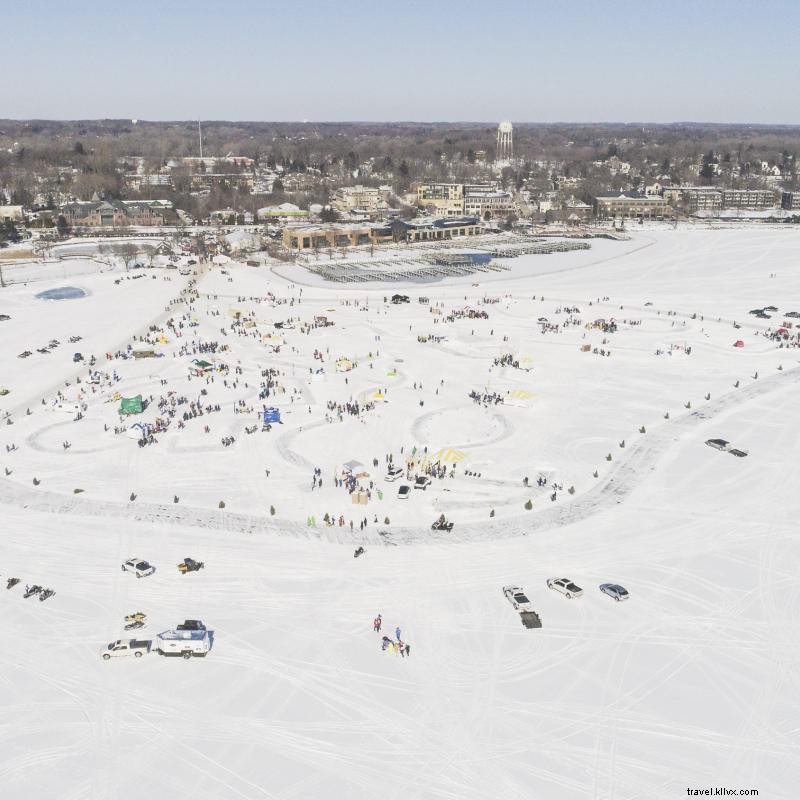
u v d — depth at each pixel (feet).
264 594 236.84
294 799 162.09
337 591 238.89
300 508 294.66
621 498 303.68
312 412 403.54
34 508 289.74
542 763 172.76
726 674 201.98
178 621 222.28
